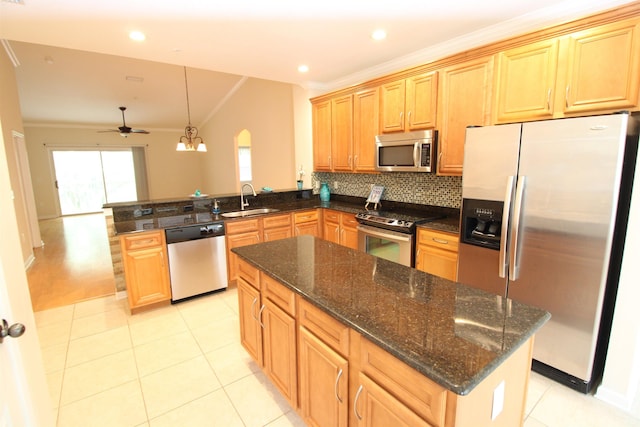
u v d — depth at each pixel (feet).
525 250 6.70
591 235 5.84
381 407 3.54
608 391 6.10
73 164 29.91
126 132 22.90
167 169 33.81
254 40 9.17
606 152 5.53
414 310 4.07
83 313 10.03
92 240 20.30
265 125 19.11
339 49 10.09
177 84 21.57
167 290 10.24
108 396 6.47
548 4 7.48
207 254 10.87
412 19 8.12
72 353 7.93
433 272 9.22
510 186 6.66
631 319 5.74
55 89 20.56
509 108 7.86
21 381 3.80
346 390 4.12
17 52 15.40
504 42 7.73
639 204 5.53
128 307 10.42
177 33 8.50
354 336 3.91
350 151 12.58
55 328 9.12
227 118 24.86
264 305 5.89
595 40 6.35
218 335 8.72
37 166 28.22
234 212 12.58
